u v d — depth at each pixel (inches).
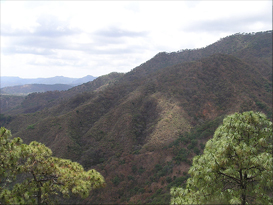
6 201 234.8
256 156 273.6
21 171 271.4
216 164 288.4
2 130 255.0
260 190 278.5
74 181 294.0
